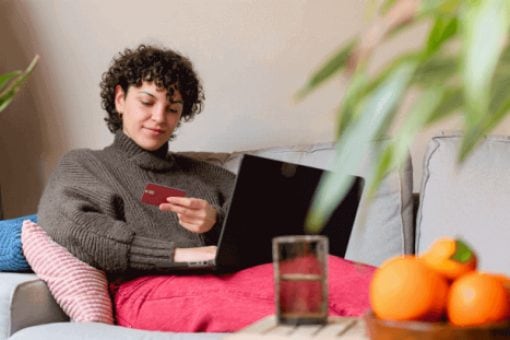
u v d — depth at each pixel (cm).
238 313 178
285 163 195
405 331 89
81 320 190
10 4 295
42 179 296
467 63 48
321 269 113
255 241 196
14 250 202
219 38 281
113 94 246
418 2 56
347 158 56
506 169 216
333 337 104
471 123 51
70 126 293
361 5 269
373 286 96
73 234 200
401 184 231
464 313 91
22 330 174
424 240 219
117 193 222
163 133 234
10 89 110
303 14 274
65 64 292
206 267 195
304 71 274
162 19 285
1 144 299
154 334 162
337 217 201
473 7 51
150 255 199
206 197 237
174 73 236
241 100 280
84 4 289
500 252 208
